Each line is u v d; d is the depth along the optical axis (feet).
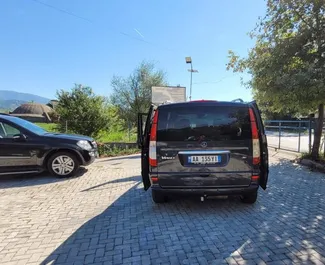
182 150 12.80
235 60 30.25
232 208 14.29
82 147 22.85
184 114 12.91
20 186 19.81
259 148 12.84
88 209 14.66
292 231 11.31
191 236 11.07
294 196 16.24
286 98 24.85
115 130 49.70
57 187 19.43
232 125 12.76
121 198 16.61
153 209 14.47
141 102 96.27
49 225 12.48
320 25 23.58
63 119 44.09
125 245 10.42
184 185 12.88
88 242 10.73
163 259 9.34
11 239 11.07
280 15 25.39
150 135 13.11
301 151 33.40
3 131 21.95
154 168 13.01
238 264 8.89
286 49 24.47
